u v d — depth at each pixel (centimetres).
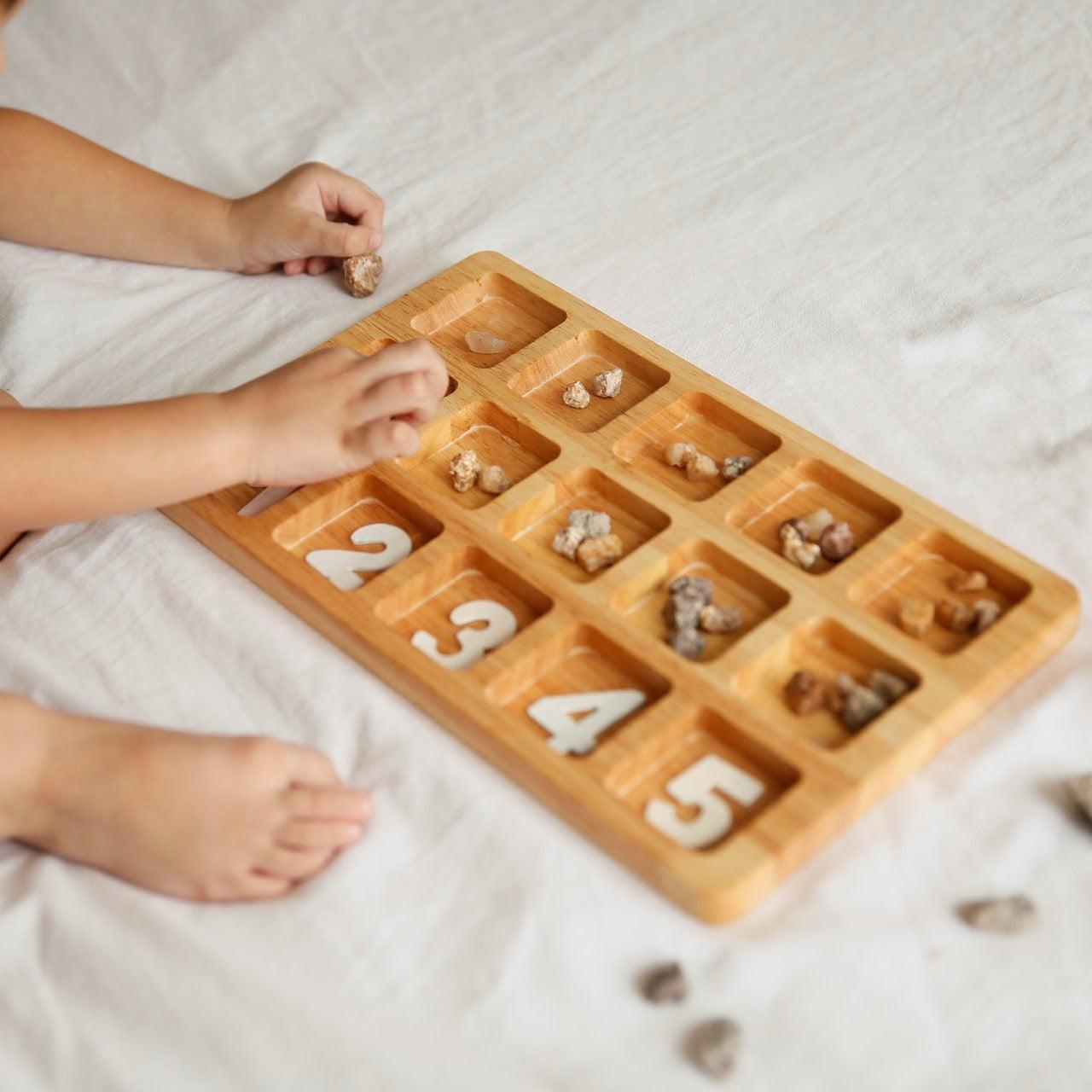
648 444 105
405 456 100
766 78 128
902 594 97
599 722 93
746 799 90
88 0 135
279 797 89
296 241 116
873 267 115
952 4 132
